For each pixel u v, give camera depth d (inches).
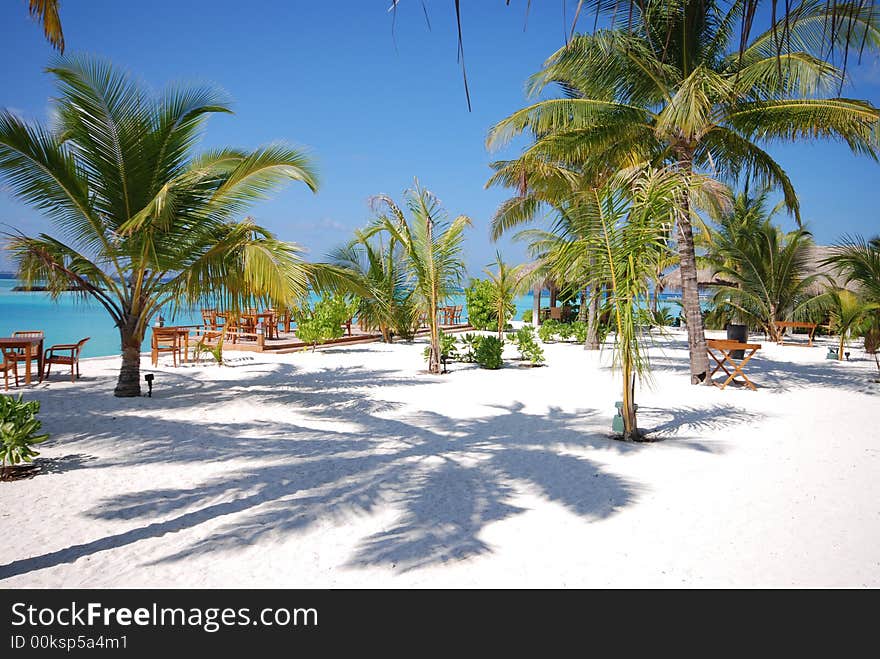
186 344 580.4
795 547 167.2
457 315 1165.1
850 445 279.7
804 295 985.5
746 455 261.1
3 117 317.7
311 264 402.6
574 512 192.1
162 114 361.7
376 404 377.7
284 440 282.4
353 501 200.1
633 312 281.7
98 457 249.6
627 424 289.9
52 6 226.8
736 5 419.2
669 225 272.5
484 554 161.6
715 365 605.6
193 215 371.6
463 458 253.4
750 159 471.5
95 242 371.9
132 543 165.9
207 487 212.7
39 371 443.8
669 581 148.2
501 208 749.9
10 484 213.3
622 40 418.9
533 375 522.3
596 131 459.2
